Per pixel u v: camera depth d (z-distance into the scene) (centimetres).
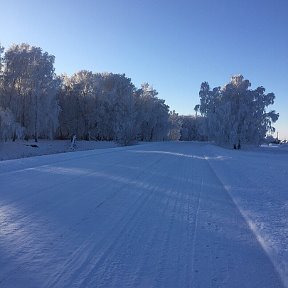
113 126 8150
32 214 904
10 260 605
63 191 1212
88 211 964
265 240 768
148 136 10606
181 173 1925
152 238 762
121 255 654
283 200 1250
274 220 952
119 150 3784
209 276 580
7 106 6219
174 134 14350
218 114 6962
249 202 1194
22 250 653
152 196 1220
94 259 628
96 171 1777
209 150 4991
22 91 6366
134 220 901
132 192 1268
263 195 1342
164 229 834
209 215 994
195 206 1102
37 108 6281
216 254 682
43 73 6312
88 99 8350
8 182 1331
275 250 704
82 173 1672
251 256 678
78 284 528
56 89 6531
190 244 734
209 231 834
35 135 6341
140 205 1072
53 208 976
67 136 8412
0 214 888
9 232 752
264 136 6881
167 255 666
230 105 6825
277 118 6869
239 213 1034
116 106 8469
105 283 536
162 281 554
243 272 601
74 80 8450
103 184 1396
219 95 7181
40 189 1222
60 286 520
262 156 4194
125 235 773
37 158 2231
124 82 8906
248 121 6769
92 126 8438
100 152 3231
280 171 2291
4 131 4888
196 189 1419
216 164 2655
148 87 10406
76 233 769
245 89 6931
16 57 6244
